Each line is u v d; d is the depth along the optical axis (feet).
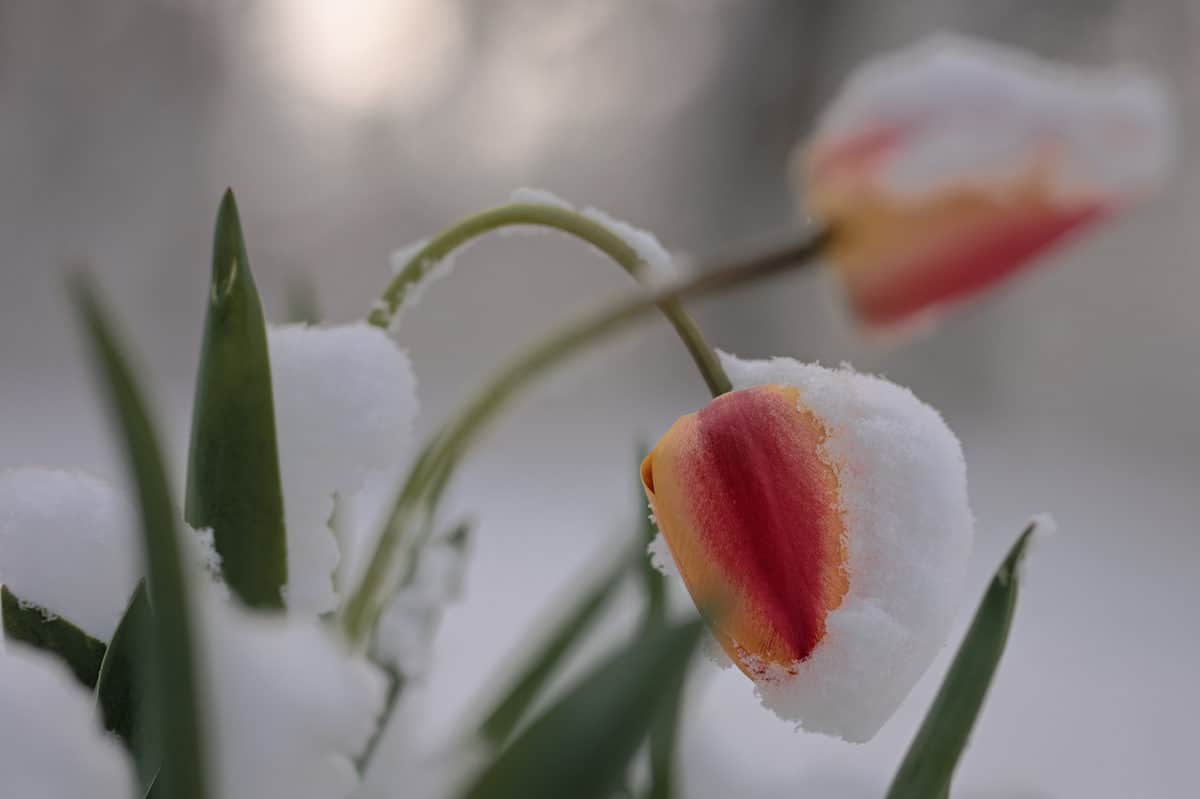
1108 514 20.57
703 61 34.42
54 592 2.15
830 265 2.76
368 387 2.25
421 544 2.60
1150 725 8.13
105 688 2.07
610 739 2.10
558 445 25.26
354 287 36.96
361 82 36.60
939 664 7.82
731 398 2.09
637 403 31.24
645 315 2.31
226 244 2.18
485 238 2.35
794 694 2.05
